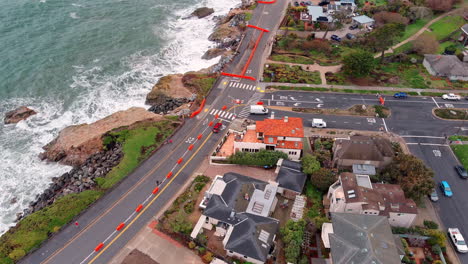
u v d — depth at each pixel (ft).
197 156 305.53
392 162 278.05
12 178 309.01
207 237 240.32
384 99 366.63
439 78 395.34
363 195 238.27
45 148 336.08
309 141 317.42
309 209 258.57
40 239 242.58
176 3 595.88
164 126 336.29
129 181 283.59
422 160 297.74
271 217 253.85
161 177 286.66
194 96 376.07
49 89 404.98
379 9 515.91
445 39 459.73
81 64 442.91
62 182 295.89
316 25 486.38
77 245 239.09
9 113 373.40
